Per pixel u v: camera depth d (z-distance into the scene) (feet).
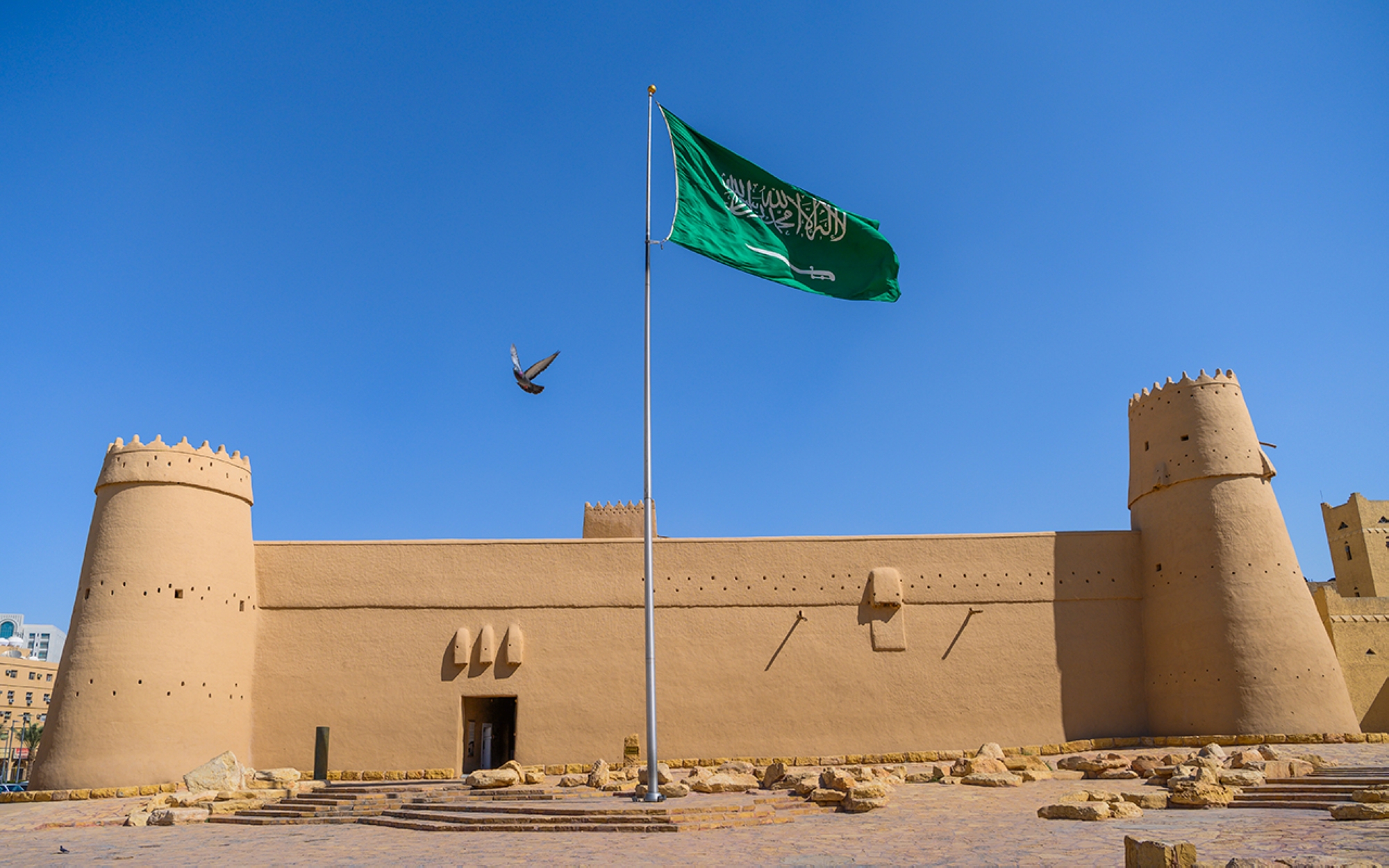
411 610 96.78
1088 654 97.91
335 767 92.32
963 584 99.19
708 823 50.93
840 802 58.08
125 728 83.15
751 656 96.48
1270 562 93.15
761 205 70.85
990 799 61.57
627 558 98.89
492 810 56.39
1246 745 87.35
